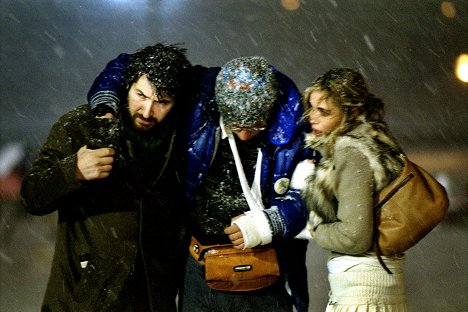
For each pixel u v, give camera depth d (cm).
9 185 1315
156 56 424
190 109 455
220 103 439
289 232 456
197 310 474
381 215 408
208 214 468
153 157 444
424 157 2128
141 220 443
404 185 407
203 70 470
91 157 410
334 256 425
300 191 462
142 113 425
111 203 441
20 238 1083
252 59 443
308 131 459
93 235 441
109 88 436
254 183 462
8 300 775
